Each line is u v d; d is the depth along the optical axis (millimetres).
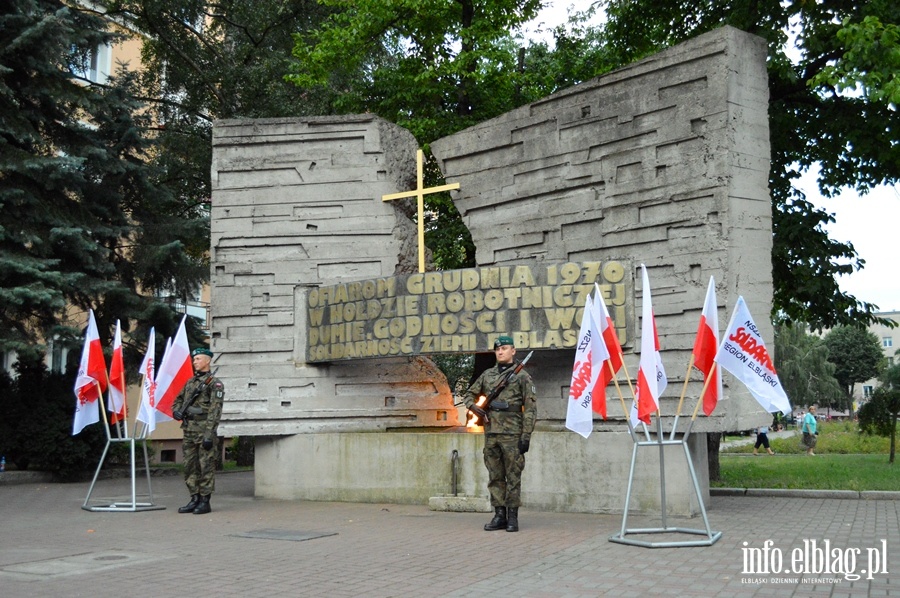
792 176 19469
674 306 11398
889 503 13211
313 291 14062
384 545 9062
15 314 18891
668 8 19672
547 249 12742
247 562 8125
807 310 19422
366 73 25891
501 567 7730
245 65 26766
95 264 19234
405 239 14125
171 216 22531
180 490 16297
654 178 11734
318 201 14320
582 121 12469
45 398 18359
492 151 13453
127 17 27016
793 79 16391
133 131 20844
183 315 20906
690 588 6781
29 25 18531
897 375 48312
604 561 7977
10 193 17719
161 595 6723
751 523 10594
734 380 11094
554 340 11820
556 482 11961
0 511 12625
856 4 16688
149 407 12398
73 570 7789
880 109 17219
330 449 13594
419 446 12945
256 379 14133
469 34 21172
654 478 11367
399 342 12773
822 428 45312
